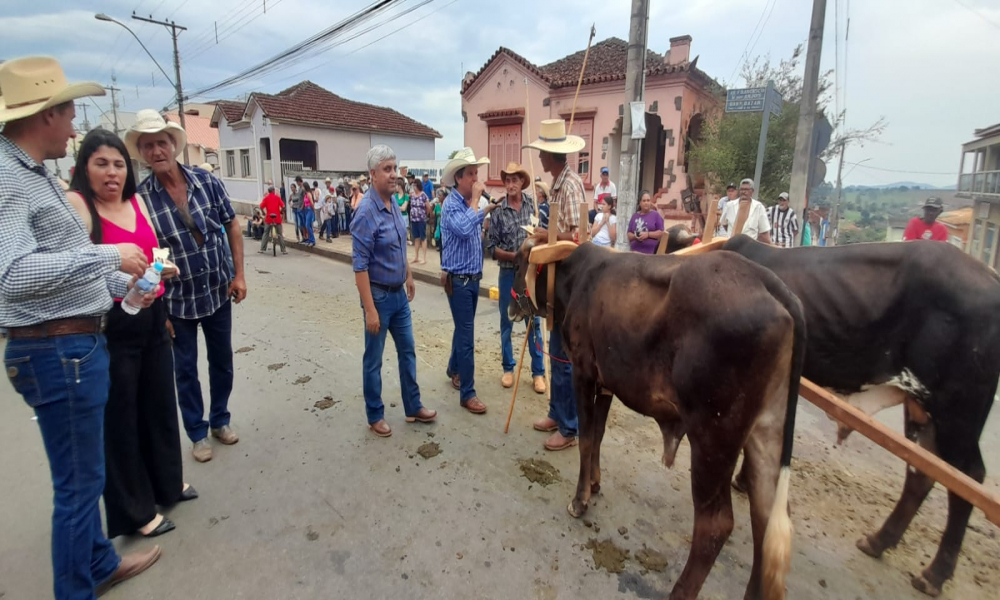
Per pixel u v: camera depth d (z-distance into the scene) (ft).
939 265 8.14
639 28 22.77
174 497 10.22
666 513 10.41
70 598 7.42
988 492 6.57
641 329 7.78
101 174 8.09
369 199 12.10
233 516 10.14
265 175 74.43
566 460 12.20
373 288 12.47
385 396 15.58
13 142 6.70
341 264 40.55
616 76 41.27
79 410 7.13
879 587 8.68
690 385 7.04
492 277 32.37
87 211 7.98
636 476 11.66
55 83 6.79
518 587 8.50
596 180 44.01
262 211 46.11
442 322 23.27
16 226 6.33
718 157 40.47
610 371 8.43
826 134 26.37
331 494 10.84
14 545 9.27
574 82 43.70
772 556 6.44
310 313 24.58
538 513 10.32
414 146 83.61
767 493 7.17
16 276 6.22
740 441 6.97
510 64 46.83
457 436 13.24
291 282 32.53
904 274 8.45
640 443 13.09
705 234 11.17
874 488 11.42
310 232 47.52
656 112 40.88
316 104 76.84
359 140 77.00
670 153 41.09
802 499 11.00
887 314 8.61
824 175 27.48
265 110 68.13
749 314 6.63
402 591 8.38
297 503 10.54
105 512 9.84
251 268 37.81
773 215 23.99
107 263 6.88
